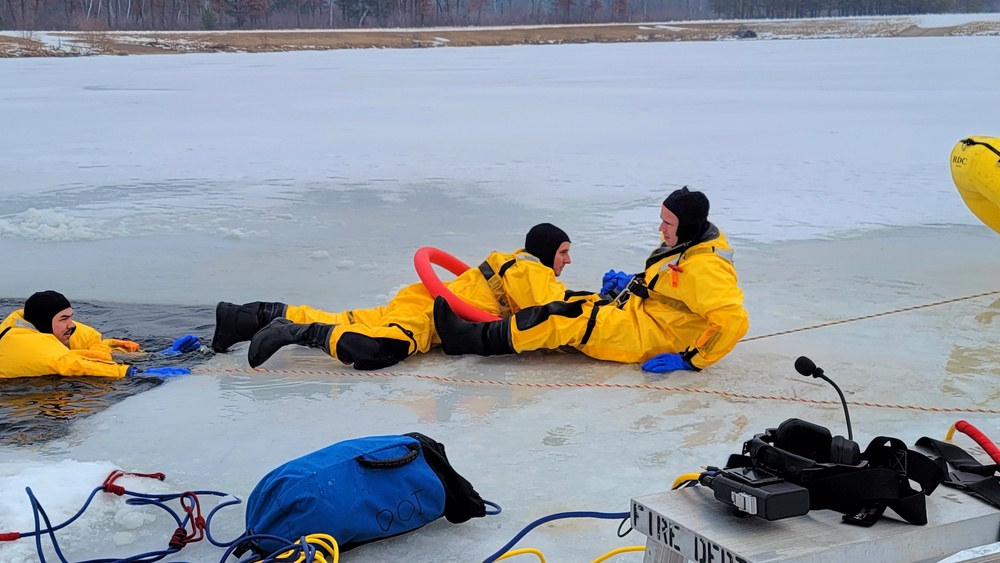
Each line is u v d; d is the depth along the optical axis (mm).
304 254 8023
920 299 6344
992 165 6949
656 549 2471
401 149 15914
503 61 53281
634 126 19281
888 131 17438
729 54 57844
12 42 72812
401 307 5352
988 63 41219
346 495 2984
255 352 5020
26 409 4484
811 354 5195
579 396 4582
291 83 35531
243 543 3012
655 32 105938
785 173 12547
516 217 9648
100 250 8352
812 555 2217
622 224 9164
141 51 75250
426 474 3145
